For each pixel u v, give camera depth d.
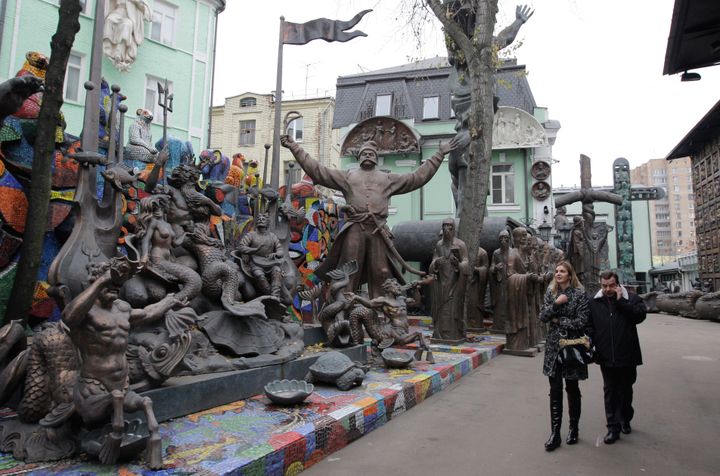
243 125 29.09
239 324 5.17
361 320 6.82
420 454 3.95
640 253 39.53
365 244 7.79
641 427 4.88
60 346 3.29
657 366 8.54
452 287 9.51
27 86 3.79
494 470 3.68
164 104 5.20
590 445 4.30
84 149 4.27
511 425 4.84
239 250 6.02
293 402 4.36
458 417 5.06
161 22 20.39
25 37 15.70
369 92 25.28
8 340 3.61
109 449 2.82
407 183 7.98
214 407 4.27
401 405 5.17
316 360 5.58
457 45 11.98
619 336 4.45
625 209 30.55
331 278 6.93
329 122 29.02
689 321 18.88
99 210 4.29
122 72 18.64
